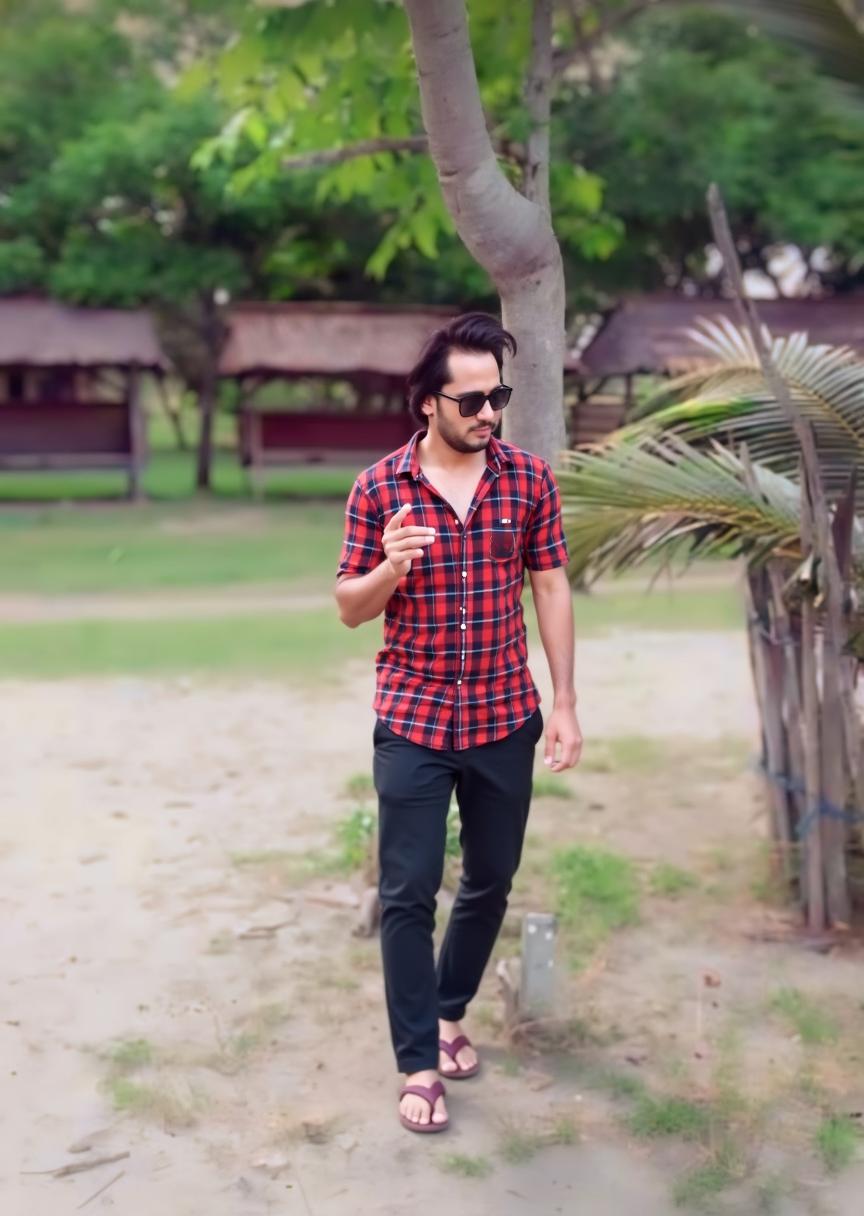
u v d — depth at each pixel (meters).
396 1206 3.03
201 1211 3.01
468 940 3.53
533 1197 3.06
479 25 5.67
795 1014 3.96
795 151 21.78
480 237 3.87
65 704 8.16
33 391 26.80
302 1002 4.08
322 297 26.12
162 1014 4.00
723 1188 3.09
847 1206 3.03
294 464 24.00
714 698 8.36
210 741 7.28
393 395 24.38
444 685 3.22
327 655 9.82
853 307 20.97
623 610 12.01
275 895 4.97
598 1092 3.53
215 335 25.66
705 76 21.41
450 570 3.15
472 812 3.36
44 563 15.62
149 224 23.08
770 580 4.67
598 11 5.41
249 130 6.33
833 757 4.54
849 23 3.63
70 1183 3.12
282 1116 3.41
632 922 4.70
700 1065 3.67
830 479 4.75
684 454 4.53
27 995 4.12
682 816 5.99
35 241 23.48
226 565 15.41
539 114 4.42
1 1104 3.47
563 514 4.43
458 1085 3.57
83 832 5.71
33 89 23.62
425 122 3.74
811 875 4.61
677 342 19.77
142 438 24.00
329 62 5.94
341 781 6.50
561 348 4.07
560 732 3.31
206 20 23.12
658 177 21.25
